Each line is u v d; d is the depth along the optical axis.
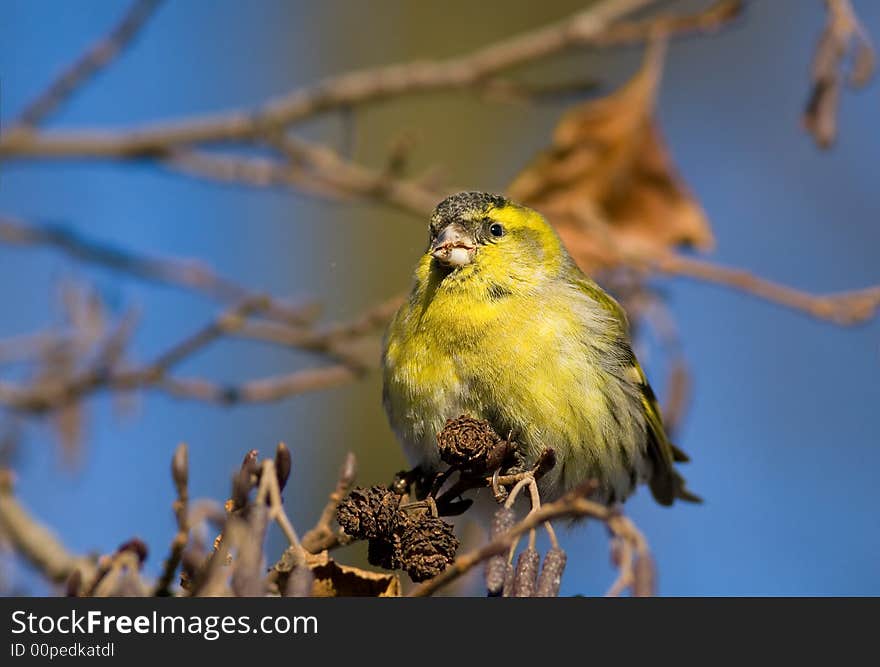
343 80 11.85
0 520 10.30
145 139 12.04
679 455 11.30
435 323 9.05
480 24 18.91
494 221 9.23
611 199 11.52
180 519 6.48
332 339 11.62
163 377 11.30
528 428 8.96
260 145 12.30
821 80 9.39
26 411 11.17
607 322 9.56
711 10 11.22
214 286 12.25
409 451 9.30
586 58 17.98
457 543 6.76
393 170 11.93
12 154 11.84
